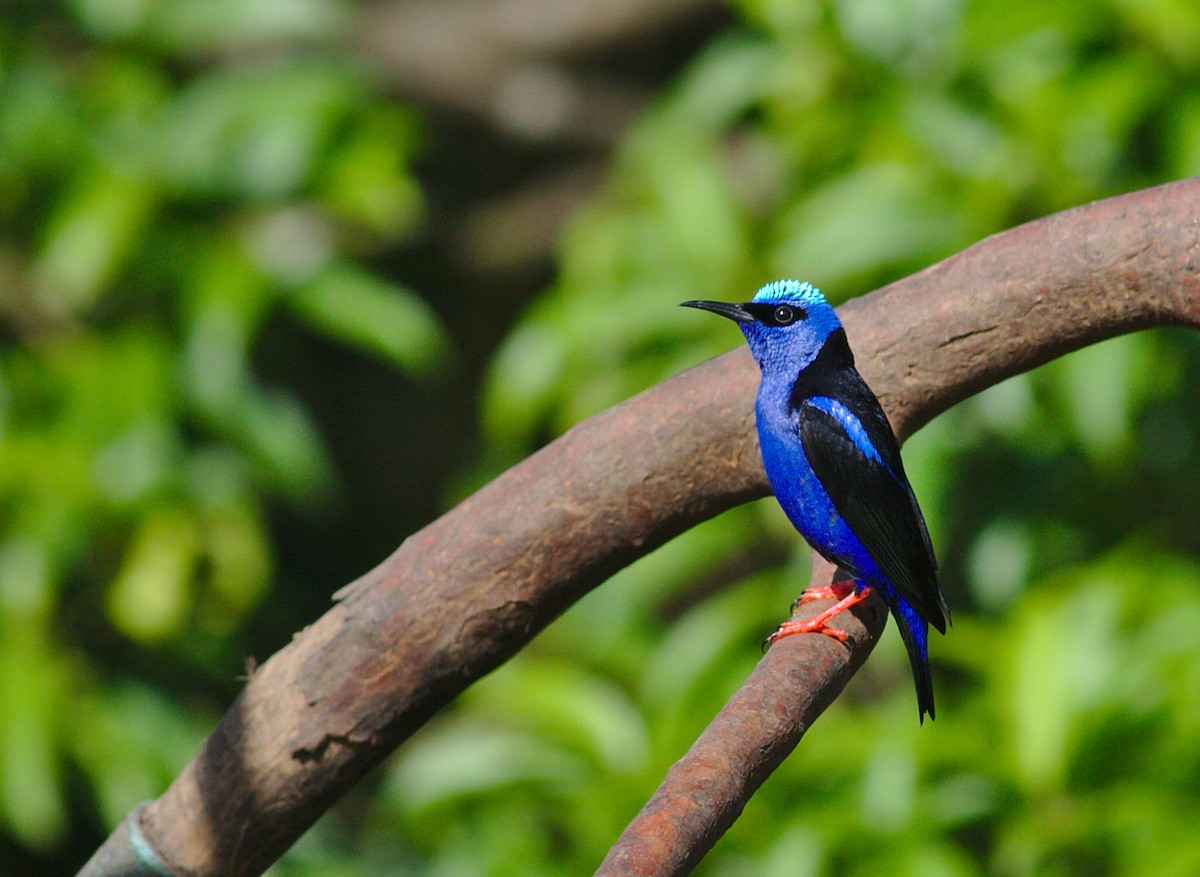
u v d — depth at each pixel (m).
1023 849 9.23
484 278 18.23
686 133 12.22
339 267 12.55
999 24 10.37
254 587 12.31
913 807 9.39
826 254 10.45
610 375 11.65
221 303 11.85
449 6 18.14
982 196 10.26
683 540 11.62
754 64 12.07
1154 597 9.86
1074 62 10.45
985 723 9.88
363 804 16.73
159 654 12.67
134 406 11.45
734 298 11.15
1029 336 5.89
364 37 17.34
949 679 12.30
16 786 10.91
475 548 5.88
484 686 12.24
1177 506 11.29
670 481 5.98
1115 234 5.66
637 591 11.64
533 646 12.20
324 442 17.89
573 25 17.94
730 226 11.25
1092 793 9.41
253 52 15.77
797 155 11.33
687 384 6.06
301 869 12.88
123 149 12.37
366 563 18.58
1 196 12.38
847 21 11.12
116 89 12.53
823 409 6.55
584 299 11.43
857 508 6.48
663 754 10.10
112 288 12.37
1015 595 10.68
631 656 11.85
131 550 11.62
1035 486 10.80
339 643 5.95
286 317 15.27
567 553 5.93
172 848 6.14
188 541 11.75
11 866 13.93
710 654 10.47
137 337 11.89
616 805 10.12
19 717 10.95
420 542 5.98
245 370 12.35
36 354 11.96
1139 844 9.07
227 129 12.65
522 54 18.02
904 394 6.20
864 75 11.26
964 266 5.95
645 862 4.27
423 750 12.95
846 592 6.84
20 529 11.22
